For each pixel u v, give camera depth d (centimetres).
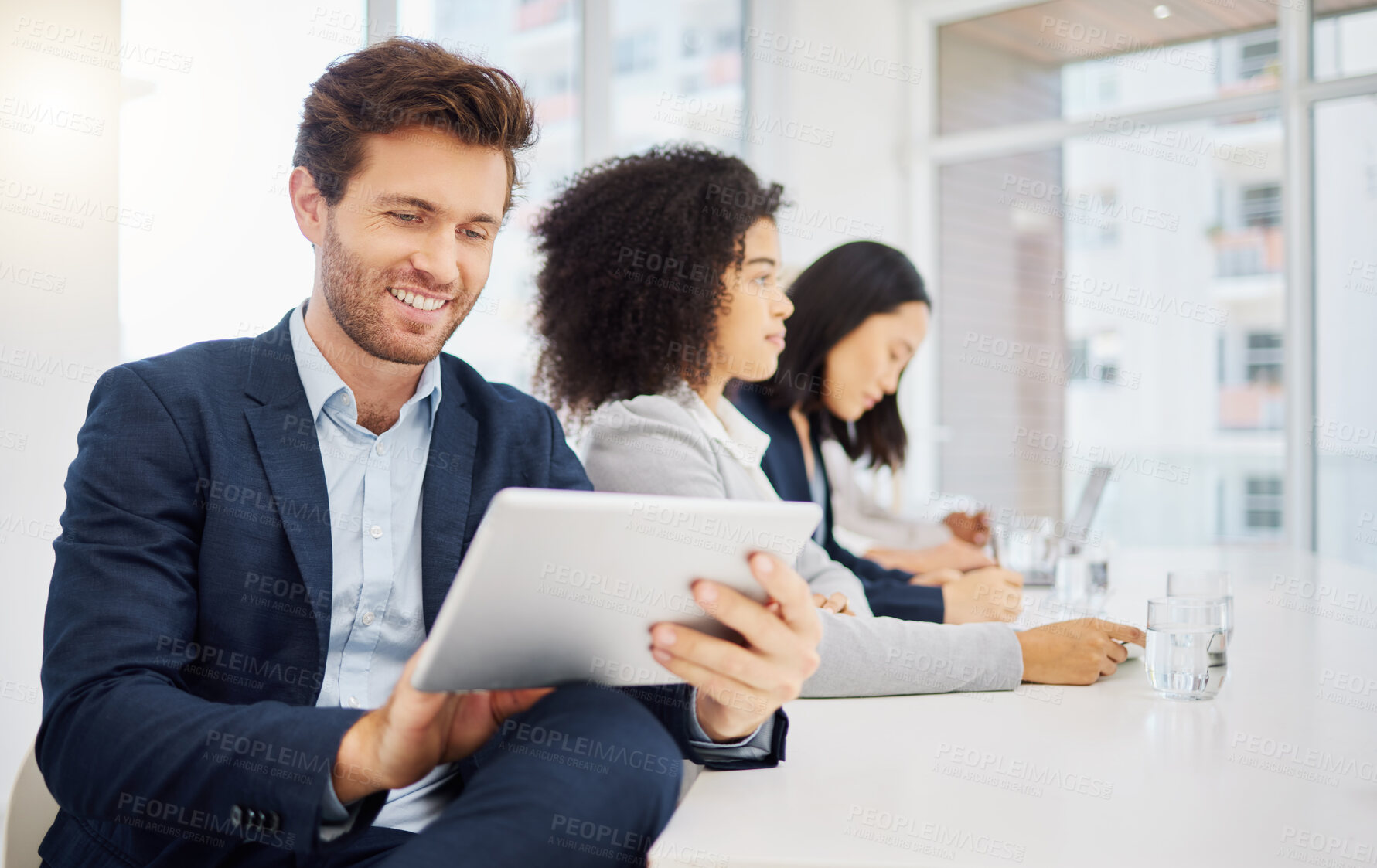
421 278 99
